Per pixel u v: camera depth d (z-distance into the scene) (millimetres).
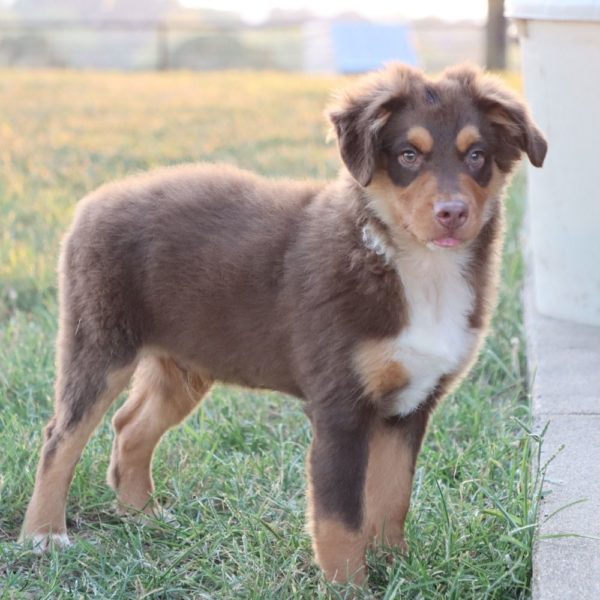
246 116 18078
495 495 5465
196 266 5398
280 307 5160
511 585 4816
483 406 6695
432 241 4766
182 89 22047
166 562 5305
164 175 5805
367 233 4930
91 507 5945
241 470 6027
